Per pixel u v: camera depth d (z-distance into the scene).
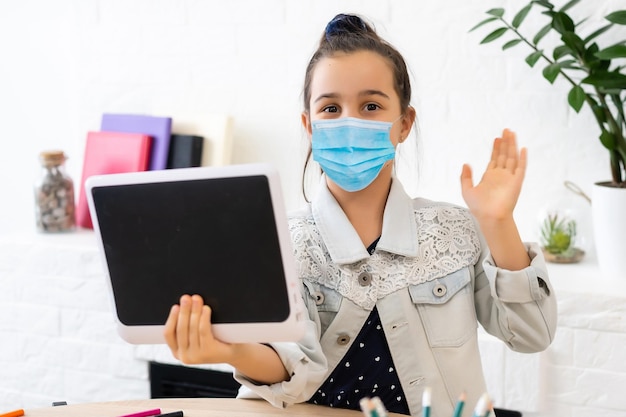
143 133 2.42
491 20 1.92
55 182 2.49
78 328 2.41
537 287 1.21
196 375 2.35
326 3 2.28
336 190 1.35
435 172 2.23
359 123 1.29
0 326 2.48
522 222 2.20
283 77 2.35
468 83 2.18
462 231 1.35
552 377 1.96
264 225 1.00
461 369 1.29
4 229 2.74
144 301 1.08
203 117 2.38
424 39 2.20
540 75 2.12
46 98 2.69
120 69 2.52
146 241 1.06
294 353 1.19
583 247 2.13
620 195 1.93
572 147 2.13
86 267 2.36
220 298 1.05
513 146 1.24
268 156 2.39
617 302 1.87
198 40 2.42
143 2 2.46
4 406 2.53
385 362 1.30
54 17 2.63
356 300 1.29
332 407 1.26
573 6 2.06
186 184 1.02
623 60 2.05
